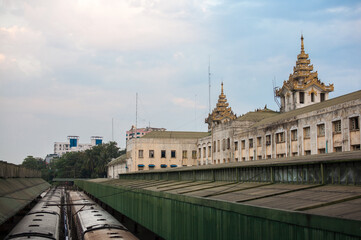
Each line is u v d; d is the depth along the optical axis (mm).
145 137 75250
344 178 14055
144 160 73625
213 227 15211
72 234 32281
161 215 21562
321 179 15102
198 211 16609
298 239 10547
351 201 11258
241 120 51906
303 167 16250
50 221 26438
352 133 29250
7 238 19844
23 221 26094
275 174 18219
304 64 54375
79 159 136625
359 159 13188
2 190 28406
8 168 38188
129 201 29719
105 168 125062
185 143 75188
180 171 30469
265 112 58250
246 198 14758
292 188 15391
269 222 11773
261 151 43375
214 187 20641
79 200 49562
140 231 32406
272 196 14375
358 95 32781
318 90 54125
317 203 11570
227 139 53000
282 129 38656
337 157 14930
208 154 64125
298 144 35781
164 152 74500
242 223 13211
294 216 10641
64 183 143250
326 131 32031
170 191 21391
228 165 24359
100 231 22656
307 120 34594
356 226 8758
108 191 40969
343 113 30078
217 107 81688
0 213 21609
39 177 89688
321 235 9781
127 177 52750
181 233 18453
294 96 54219
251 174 20297
